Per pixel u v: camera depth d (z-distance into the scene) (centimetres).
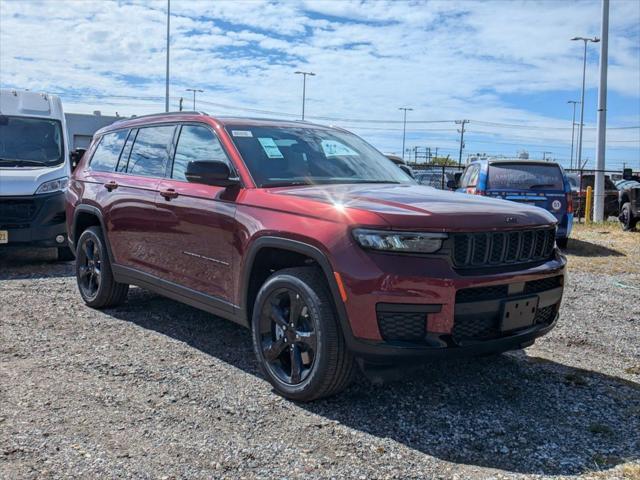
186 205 481
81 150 993
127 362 459
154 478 293
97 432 342
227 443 331
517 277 372
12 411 367
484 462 316
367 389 412
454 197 419
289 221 392
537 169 1124
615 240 1309
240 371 445
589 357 496
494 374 446
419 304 343
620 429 358
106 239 592
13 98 988
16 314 598
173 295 508
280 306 406
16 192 849
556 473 304
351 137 570
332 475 299
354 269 350
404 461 315
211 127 496
